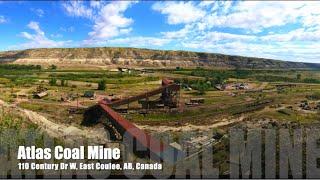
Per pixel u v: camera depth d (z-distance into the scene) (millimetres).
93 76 181875
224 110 93500
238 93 135750
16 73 186125
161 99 101875
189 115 86562
